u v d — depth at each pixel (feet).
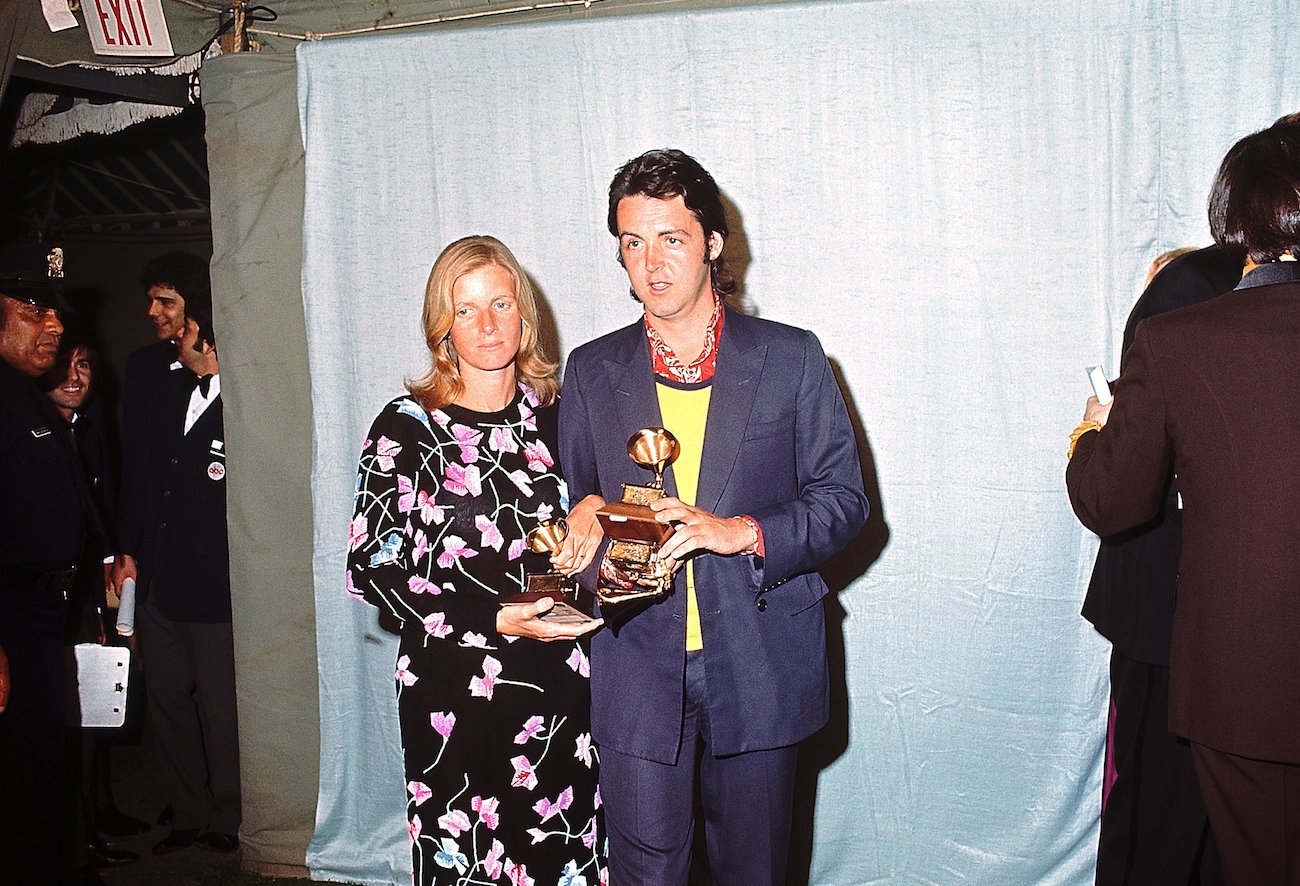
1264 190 6.56
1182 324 6.68
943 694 9.69
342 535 10.52
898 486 9.61
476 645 7.87
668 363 7.50
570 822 8.34
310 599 10.74
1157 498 7.04
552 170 10.02
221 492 11.76
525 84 9.98
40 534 9.43
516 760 8.12
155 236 20.20
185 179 18.79
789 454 7.43
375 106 10.23
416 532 8.06
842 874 10.07
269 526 10.69
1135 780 8.01
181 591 11.70
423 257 10.29
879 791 9.92
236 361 10.60
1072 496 7.54
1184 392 6.57
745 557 7.26
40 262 10.55
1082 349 9.15
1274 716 6.25
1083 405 9.18
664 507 6.74
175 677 11.98
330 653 10.63
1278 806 6.43
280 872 10.94
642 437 6.91
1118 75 8.88
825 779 10.00
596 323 10.11
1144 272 9.00
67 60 10.48
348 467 10.52
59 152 17.85
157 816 12.85
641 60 9.72
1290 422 6.24
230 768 11.82
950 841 9.80
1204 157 8.83
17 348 10.20
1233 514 6.38
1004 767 9.62
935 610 9.64
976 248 9.27
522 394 8.48
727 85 9.57
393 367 10.41
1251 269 6.75
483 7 10.09
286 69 10.38
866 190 9.42
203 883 10.93
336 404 10.47
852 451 7.56
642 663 7.43
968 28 9.09
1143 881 7.95
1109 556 8.10
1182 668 6.66
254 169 10.48
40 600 9.53
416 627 7.95
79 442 12.47
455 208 10.21
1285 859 6.50
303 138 10.40
